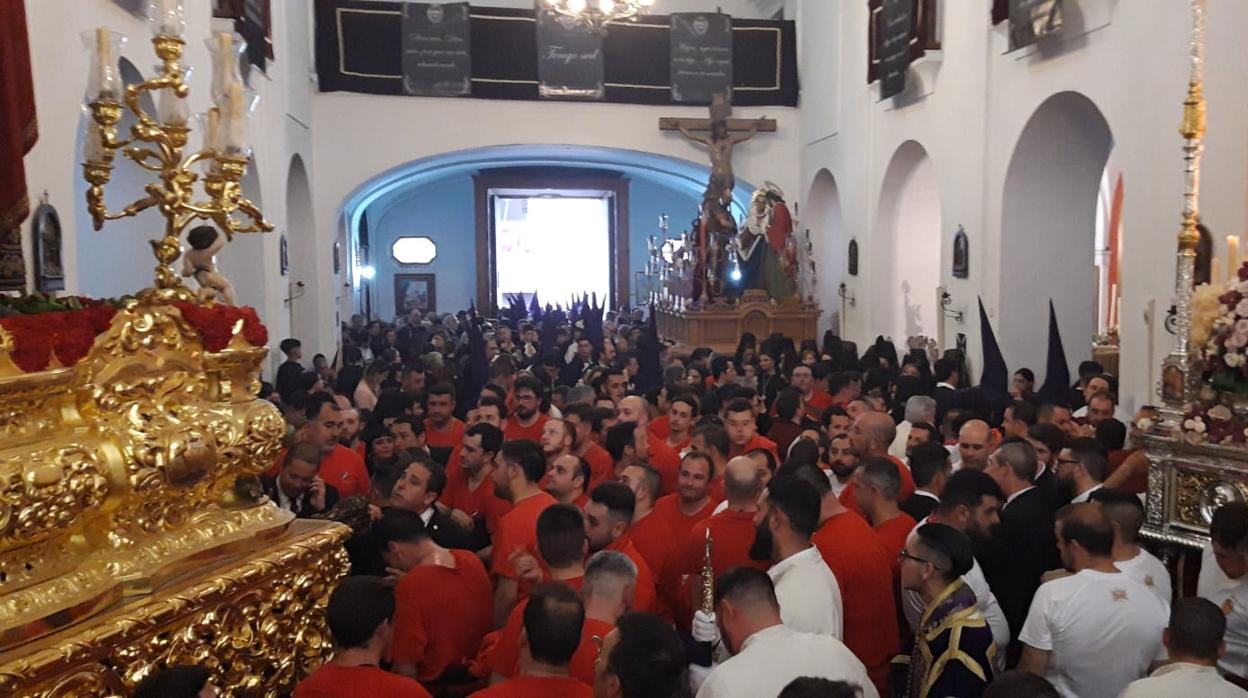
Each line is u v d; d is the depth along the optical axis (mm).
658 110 17344
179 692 2643
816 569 3615
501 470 4945
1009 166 10820
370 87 16219
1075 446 5086
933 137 12695
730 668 2926
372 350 17844
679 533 4773
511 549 4438
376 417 7871
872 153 14625
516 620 3469
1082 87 9422
